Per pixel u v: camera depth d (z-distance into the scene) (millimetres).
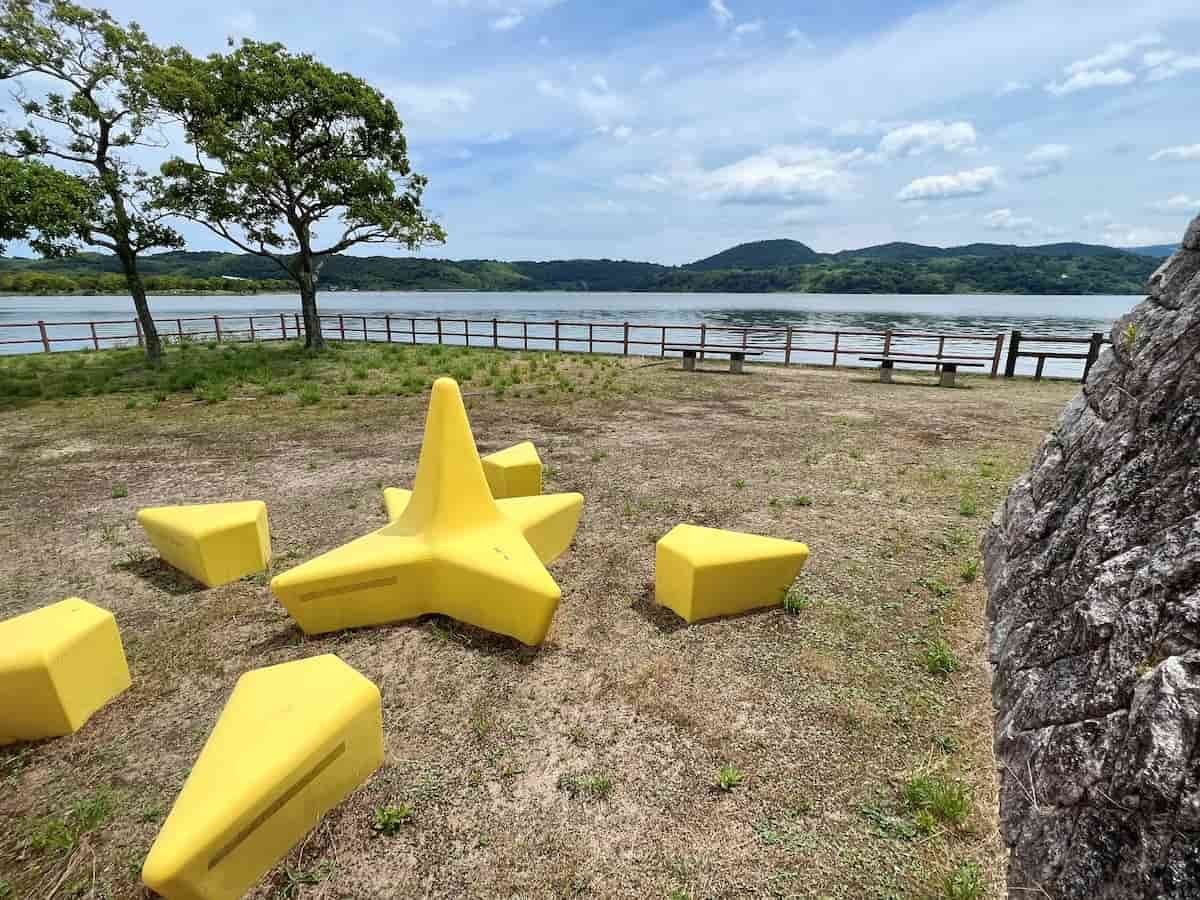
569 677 2816
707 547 3301
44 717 2439
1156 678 1588
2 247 10258
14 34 10938
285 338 19500
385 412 8781
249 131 13789
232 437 7379
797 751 2344
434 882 1853
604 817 2068
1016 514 3225
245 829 1778
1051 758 1872
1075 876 1589
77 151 12117
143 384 10789
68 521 4770
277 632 3211
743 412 8664
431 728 2500
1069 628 2127
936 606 3369
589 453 6547
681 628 3215
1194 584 1702
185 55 13195
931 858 1890
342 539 4398
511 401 9555
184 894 1664
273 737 1938
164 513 3898
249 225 14500
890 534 4348
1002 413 8477
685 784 2199
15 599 3574
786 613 3348
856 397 9812
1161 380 2324
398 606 3244
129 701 2695
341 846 1970
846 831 1993
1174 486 1990
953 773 2207
